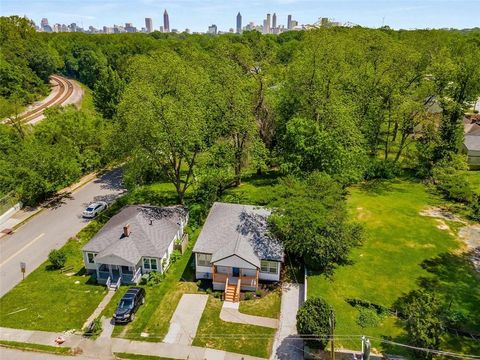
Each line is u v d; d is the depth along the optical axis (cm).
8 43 10344
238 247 3198
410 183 5397
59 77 13288
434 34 8519
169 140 4016
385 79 5456
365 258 3606
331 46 5428
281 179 4112
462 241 3878
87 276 3412
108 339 2716
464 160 5300
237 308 3022
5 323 2850
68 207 4716
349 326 2745
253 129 4769
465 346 2547
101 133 5709
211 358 2564
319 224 3216
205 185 4816
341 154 4428
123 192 5184
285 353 2605
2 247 3844
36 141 5012
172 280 3366
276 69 6191
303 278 3347
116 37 15300
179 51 10781
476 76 5309
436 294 3041
